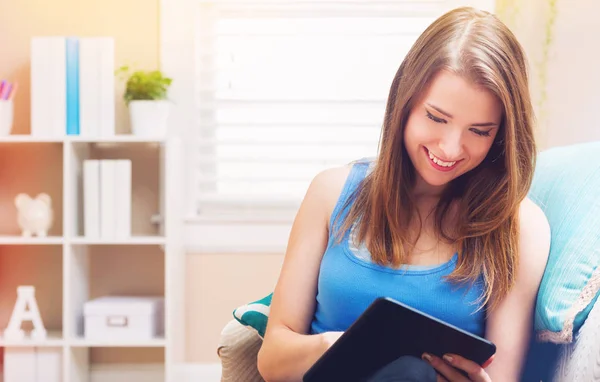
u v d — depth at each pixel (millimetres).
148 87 2721
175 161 2768
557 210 1241
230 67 2979
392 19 2959
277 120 3006
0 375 2855
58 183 2930
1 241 2646
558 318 1086
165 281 2777
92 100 2682
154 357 2918
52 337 2717
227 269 2941
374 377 942
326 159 2984
